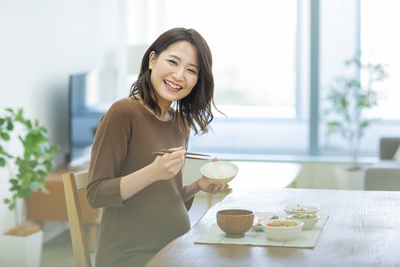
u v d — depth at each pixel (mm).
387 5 5242
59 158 3871
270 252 991
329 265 907
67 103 4020
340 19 5402
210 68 1467
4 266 2787
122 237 1356
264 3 5598
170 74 1404
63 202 3252
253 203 1565
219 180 1369
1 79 3027
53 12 3770
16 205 3188
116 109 1352
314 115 5500
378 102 5262
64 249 3346
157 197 1390
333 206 1498
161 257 965
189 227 1485
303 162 5238
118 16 5410
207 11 5660
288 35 5590
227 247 1029
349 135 5320
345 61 5125
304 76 5605
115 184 1215
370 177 3867
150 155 1384
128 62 5234
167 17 5684
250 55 5676
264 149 5754
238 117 5766
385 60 5266
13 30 3168
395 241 1075
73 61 4164
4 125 3002
